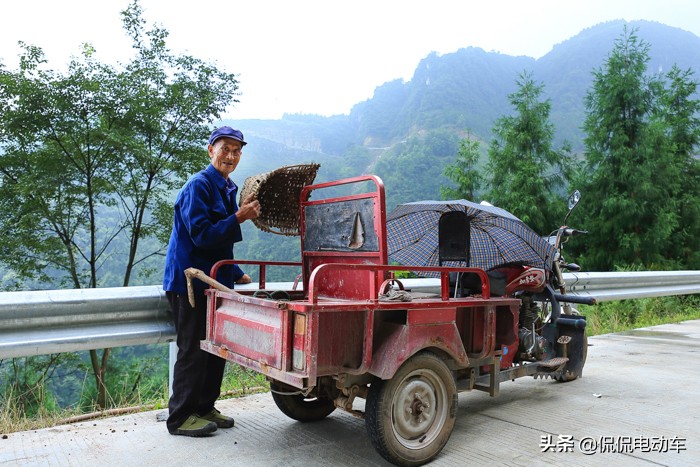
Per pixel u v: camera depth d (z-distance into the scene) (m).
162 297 3.66
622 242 13.87
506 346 3.64
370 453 3.09
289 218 3.76
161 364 11.44
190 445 3.18
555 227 14.77
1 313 3.03
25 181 13.03
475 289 4.21
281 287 4.17
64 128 13.23
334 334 2.65
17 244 13.45
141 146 13.70
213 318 3.22
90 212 14.48
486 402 4.29
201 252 3.41
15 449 3.09
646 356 6.20
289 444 3.22
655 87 14.54
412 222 4.57
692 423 3.72
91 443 3.21
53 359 10.30
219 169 3.51
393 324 2.86
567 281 7.00
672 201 14.47
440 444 2.99
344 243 3.17
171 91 14.88
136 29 15.10
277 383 3.44
